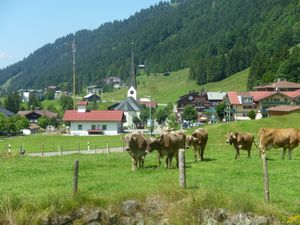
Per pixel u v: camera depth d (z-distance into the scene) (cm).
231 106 16338
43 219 2023
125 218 2098
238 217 1975
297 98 15562
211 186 2323
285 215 1975
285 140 3619
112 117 13575
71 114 13800
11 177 3150
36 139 11162
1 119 16138
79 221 2069
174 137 3275
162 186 2197
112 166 3584
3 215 2020
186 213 2017
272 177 2739
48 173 3316
